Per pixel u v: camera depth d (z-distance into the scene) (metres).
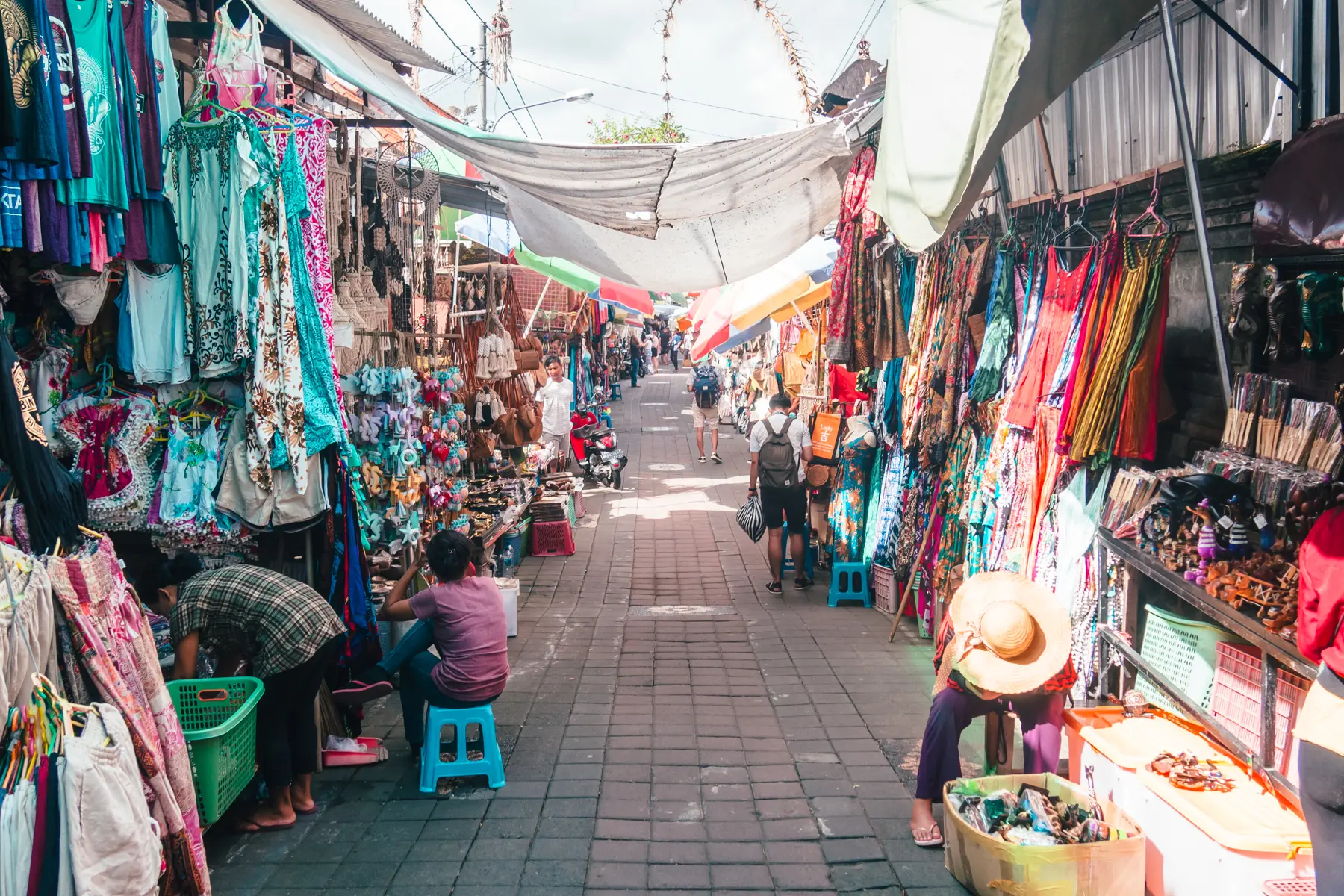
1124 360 4.65
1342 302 3.58
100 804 2.80
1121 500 4.54
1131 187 5.19
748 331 12.74
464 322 9.31
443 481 7.39
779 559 8.85
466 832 4.36
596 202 6.65
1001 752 4.45
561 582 9.27
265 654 4.29
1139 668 4.28
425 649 4.96
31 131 3.74
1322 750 2.60
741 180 6.61
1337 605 2.76
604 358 25.12
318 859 4.13
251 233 4.76
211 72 4.91
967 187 3.44
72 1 4.06
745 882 3.91
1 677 2.71
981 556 6.25
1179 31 4.76
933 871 3.97
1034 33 3.06
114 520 4.86
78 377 4.95
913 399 7.40
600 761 5.11
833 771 4.95
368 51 6.27
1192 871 3.39
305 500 4.98
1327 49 3.75
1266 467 3.90
